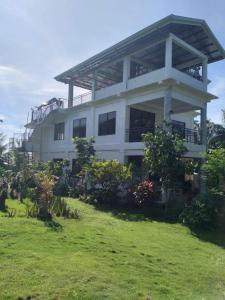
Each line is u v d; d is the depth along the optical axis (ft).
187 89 66.39
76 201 61.67
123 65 75.82
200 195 51.13
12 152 95.86
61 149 95.96
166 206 53.31
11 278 19.67
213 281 24.26
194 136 73.20
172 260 27.96
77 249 26.61
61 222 37.83
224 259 31.12
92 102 81.30
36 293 18.12
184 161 52.75
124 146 70.74
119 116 73.61
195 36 69.62
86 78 90.17
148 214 52.49
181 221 47.60
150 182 57.06
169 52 63.31
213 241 39.42
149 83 65.10
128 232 37.52
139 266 24.71
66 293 18.37
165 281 22.52
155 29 63.31
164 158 51.31
